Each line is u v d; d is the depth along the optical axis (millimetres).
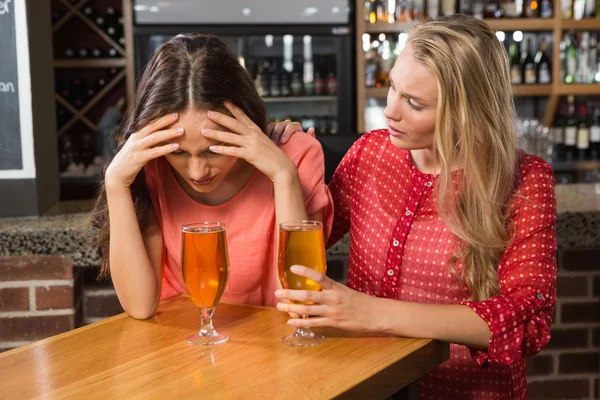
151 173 1384
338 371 977
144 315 1230
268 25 4176
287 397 898
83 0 4438
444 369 1362
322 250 1092
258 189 1391
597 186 2713
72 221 2250
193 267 1062
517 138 1327
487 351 1163
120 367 1011
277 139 1438
